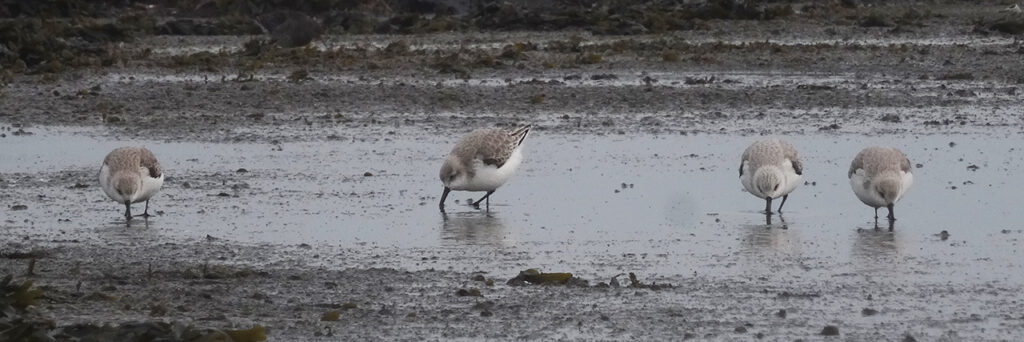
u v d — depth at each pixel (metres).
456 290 12.54
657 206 17.27
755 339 10.80
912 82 30.48
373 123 25.02
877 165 16.08
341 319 11.42
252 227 15.93
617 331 11.05
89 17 45.72
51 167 20.50
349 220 16.38
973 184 18.48
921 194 17.86
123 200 16.31
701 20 45.16
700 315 11.58
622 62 34.62
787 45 38.00
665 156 21.12
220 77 31.89
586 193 18.16
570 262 13.98
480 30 43.69
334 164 20.61
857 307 11.86
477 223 16.19
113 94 28.58
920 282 12.89
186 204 17.44
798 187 18.56
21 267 13.61
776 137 22.98
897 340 10.73
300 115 26.00
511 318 11.48
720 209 17.06
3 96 28.25
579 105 27.06
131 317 11.39
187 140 23.16
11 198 17.94
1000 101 27.23
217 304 11.94
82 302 11.91
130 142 22.94
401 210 17.06
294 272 13.38
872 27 44.62
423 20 44.16
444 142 22.75
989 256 14.13
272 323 11.27
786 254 14.32
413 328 11.16
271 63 34.50
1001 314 11.59
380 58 35.22
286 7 47.16
